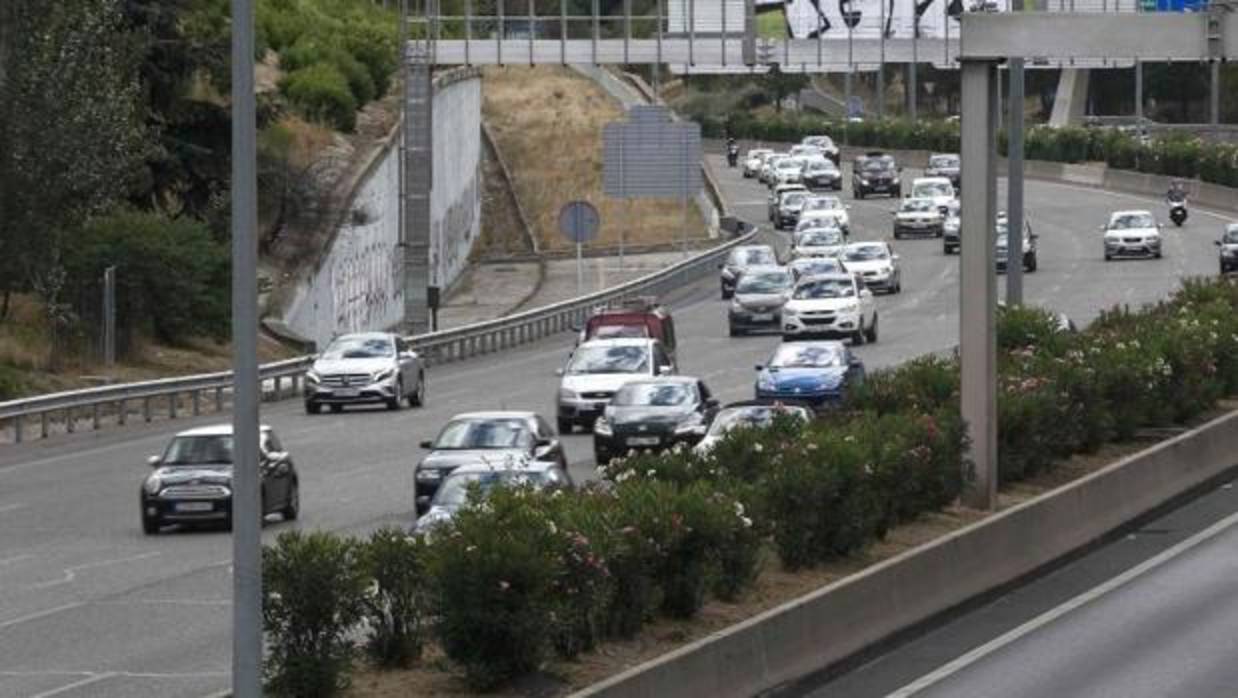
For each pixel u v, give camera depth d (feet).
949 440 191.42
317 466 289.12
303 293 487.61
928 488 188.75
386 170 607.37
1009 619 166.91
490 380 418.51
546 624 119.85
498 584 118.52
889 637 155.53
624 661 128.67
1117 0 510.17
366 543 126.52
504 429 239.71
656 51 540.93
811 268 479.00
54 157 391.86
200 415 378.73
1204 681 138.10
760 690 133.90
